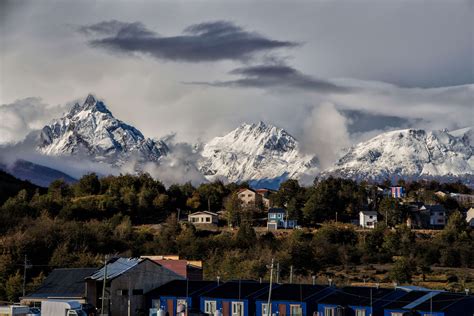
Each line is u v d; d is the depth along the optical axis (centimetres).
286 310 12294
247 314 12500
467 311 11381
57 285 13738
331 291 12756
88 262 17612
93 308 11556
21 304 13588
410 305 11600
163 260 15288
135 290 13200
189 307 12862
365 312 11800
